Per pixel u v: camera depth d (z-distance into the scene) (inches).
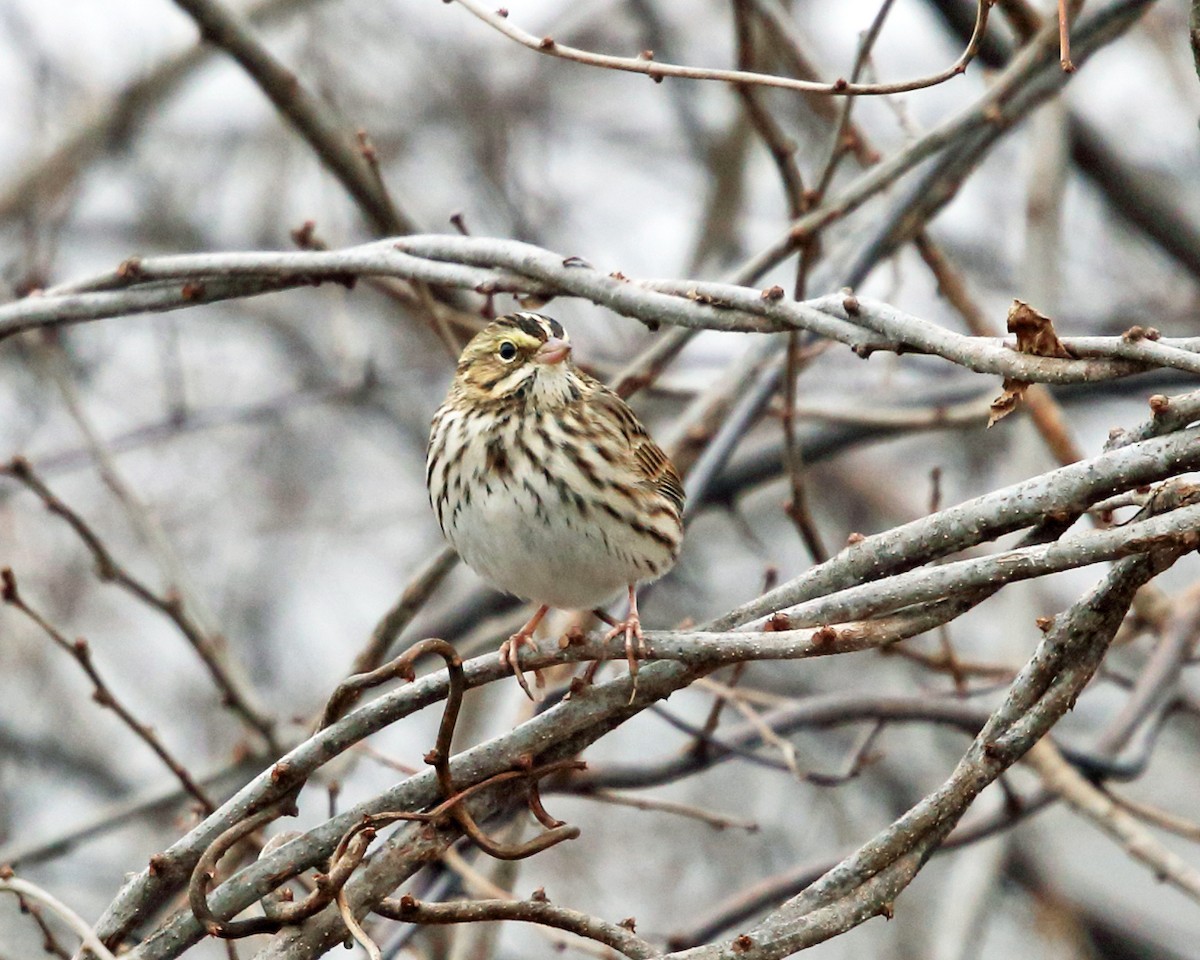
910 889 645.9
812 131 695.7
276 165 746.8
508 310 519.8
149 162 743.7
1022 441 519.8
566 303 682.2
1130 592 272.2
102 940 284.8
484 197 705.6
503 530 353.1
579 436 352.2
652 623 693.3
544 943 617.3
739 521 559.8
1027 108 435.5
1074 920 624.1
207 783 451.8
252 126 758.5
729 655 270.8
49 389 684.1
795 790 681.0
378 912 282.8
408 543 740.7
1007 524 263.4
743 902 448.5
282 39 740.7
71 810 672.4
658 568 363.3
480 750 284.8
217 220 748.0
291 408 632.4
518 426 351.9
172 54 657.6
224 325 759.1
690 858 661.9
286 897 290.8
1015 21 445.4
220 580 709.9
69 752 672.4
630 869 657.6
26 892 273.0
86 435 478.3
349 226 721.0
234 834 276.8
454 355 416.5
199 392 733.3
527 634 363.6
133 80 657.6
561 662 277.3
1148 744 440.8
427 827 286.4
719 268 637.3
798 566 729.0
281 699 685.9
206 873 273.7
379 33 755.4
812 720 432.1
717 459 417.7
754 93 428.8
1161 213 629.3
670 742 692.7
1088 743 625.9
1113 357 248.7
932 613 268.2
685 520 409.4
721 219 637.3
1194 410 254.4
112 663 691.4
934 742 690.8
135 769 679.7
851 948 640.4
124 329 725.3
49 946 321.1
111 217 751.1
